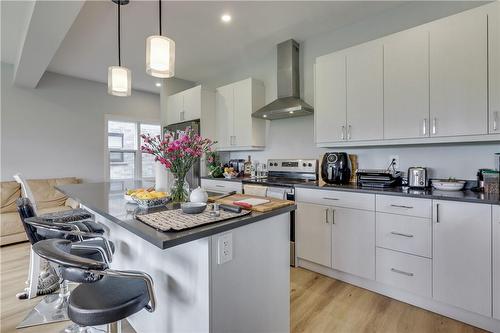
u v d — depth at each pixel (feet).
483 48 6.03
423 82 6.91
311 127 10.65
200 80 15.66
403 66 7.25
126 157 17.28
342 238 7.59
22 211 5.33
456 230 5.69
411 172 7.43
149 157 18.38
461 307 5.67
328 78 8.91
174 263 4.21
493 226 5.24
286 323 4.93
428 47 6.82
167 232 3.30
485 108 6.02
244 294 4.05
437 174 7.64
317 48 10.34
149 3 7.89
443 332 5.50
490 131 5.97
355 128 8.24
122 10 8.22
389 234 6.70
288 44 10.64
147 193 5.21
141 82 15.90
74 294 3.56
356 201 7.29
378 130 7.75
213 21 9.07
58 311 6.28
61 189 7.93
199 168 12.96
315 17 8.91
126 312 3.36
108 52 11.45
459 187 6.64
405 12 8.21
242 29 9.70
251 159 12.99
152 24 9.14
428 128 6.84
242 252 4.01
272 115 10.84
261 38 10.47
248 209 4.47
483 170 6.40
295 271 8.52
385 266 6.78
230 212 4.29
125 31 9.61
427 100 6.85
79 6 6.40
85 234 4.64
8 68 12.84
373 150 8.89
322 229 8.04
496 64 5.88
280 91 10.97
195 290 3.75
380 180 7.82
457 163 7.30
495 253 5.24
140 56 11.91
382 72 7.65
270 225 4.54
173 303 4.25
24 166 13.33
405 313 6.18
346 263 7.53
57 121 14.35
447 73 6.53
